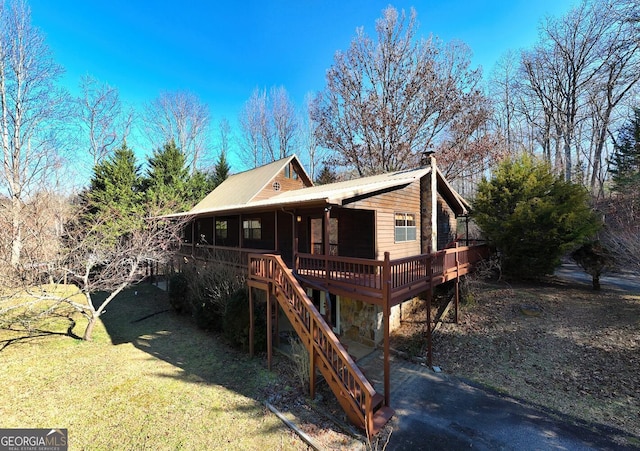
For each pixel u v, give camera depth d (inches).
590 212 450.6
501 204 484.1
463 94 827.4
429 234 472.1
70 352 320.5
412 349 322.0
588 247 445.4
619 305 360.2
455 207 580.4
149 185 903.7
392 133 852.0
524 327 335.3
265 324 326.6
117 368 283.6
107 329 400.5
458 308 405.4
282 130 1316.4
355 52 900.0
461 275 435.2
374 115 854.5
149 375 270.2
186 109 1263.5
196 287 414.3
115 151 872.3
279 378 267.4
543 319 347.6
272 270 280.4
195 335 378.3
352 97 909.8
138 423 202.1
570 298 399.5
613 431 187.6
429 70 813.2
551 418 204.1
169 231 519.8
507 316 366.3
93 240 386.6
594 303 375.6
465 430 195.6
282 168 741.3
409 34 850.8
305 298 241.4
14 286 319.9
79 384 253.3
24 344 343.3
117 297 563.5
